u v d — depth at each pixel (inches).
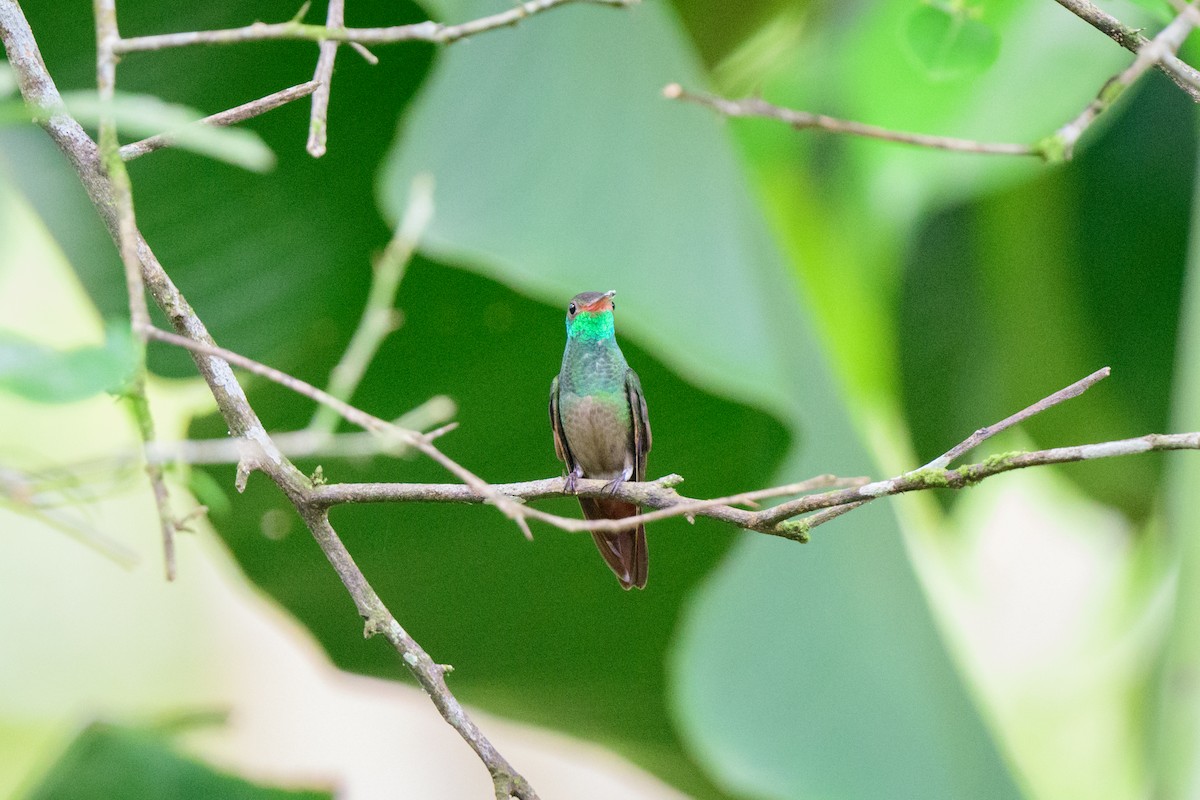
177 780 299.0
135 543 557.0
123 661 550.3
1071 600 517.3
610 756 424.8
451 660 405.7
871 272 454.9
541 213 296.0
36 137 344.5
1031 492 537.0
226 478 362.3
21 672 541.6
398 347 359.6
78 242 354.0
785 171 458.9
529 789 239.1
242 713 556.4
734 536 372.8
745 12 429.1
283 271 362.3
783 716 306.5
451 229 286.7
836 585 323.6
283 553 381.7
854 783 301.9
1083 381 213.9
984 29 207.6
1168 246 455.8
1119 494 490.3
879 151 453.7
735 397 291.4
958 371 476.1
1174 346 462.9
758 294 303.4
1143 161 454.3
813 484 196.4
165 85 347.9
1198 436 202.4
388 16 342.3
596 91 311.9
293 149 354.6
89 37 342.0
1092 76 437.1
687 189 311.7
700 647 316.2
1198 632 379.9
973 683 343.3
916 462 484.7
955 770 310.3
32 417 484.1
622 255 296.0
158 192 353.1
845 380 369.4
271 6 341.1
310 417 369.4
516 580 391.5
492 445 382.9
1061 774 480.1
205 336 253.3
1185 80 220.1
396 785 563.8
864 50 443.5
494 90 303.6
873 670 318.3
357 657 407.8
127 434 493.4
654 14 344.8
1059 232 462.3
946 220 466.3
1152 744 404.2
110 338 134.8
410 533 381.4
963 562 502.9
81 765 295.7
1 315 454.0
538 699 412.2
